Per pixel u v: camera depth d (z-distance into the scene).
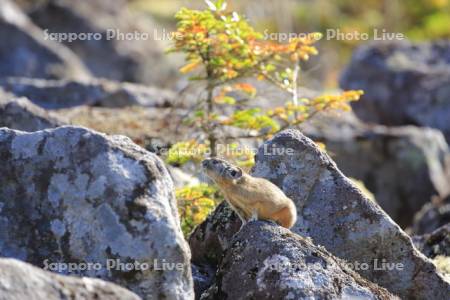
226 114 16.77
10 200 9.05
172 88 29.53
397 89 27.67
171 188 9.29
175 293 8.62
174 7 50.47
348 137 20.66
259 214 10.01
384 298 9.21
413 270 10.43
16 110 14.35
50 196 8.98
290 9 48.47
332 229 10.59
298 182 10.80
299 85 15.77
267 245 9.33
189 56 14.25
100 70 33.66
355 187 10.72
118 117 18.19
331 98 14.02
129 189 8.83
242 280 9.24
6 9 30.20
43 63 29.53
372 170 21.12
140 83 34.09
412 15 49.16
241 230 9.72
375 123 28.09
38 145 9.17
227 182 10.06
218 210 11.23
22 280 7.23
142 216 8.71
